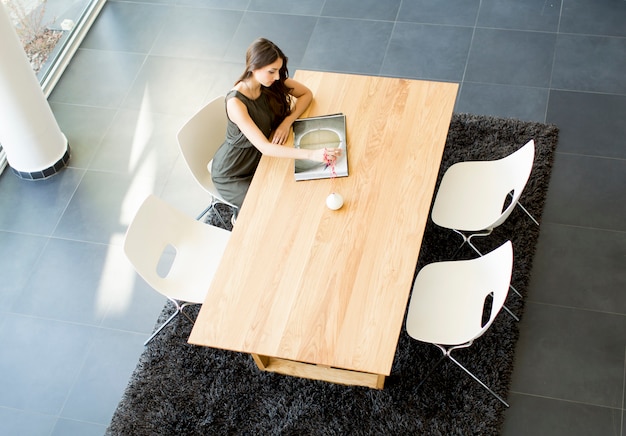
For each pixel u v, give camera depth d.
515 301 3.51
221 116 3.64
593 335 3.42
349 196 3.10
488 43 4.68
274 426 3.26
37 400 3.52
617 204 3.85
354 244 2.95
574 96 4.35
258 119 3.33
